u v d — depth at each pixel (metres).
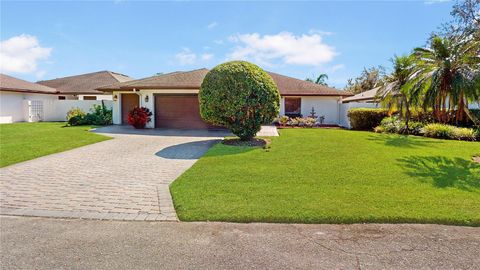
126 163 9.04
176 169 8.25
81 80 32.62
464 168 7.89
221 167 8.06
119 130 18.23
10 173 7.79
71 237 4.11
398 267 3.30
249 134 12.34
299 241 3.95
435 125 15.20
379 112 18.94
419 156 9.46
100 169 8.26
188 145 12.50
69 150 11.33
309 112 23.81
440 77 12.62
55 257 3.55
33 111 26.00
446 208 4.95
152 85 18.59
